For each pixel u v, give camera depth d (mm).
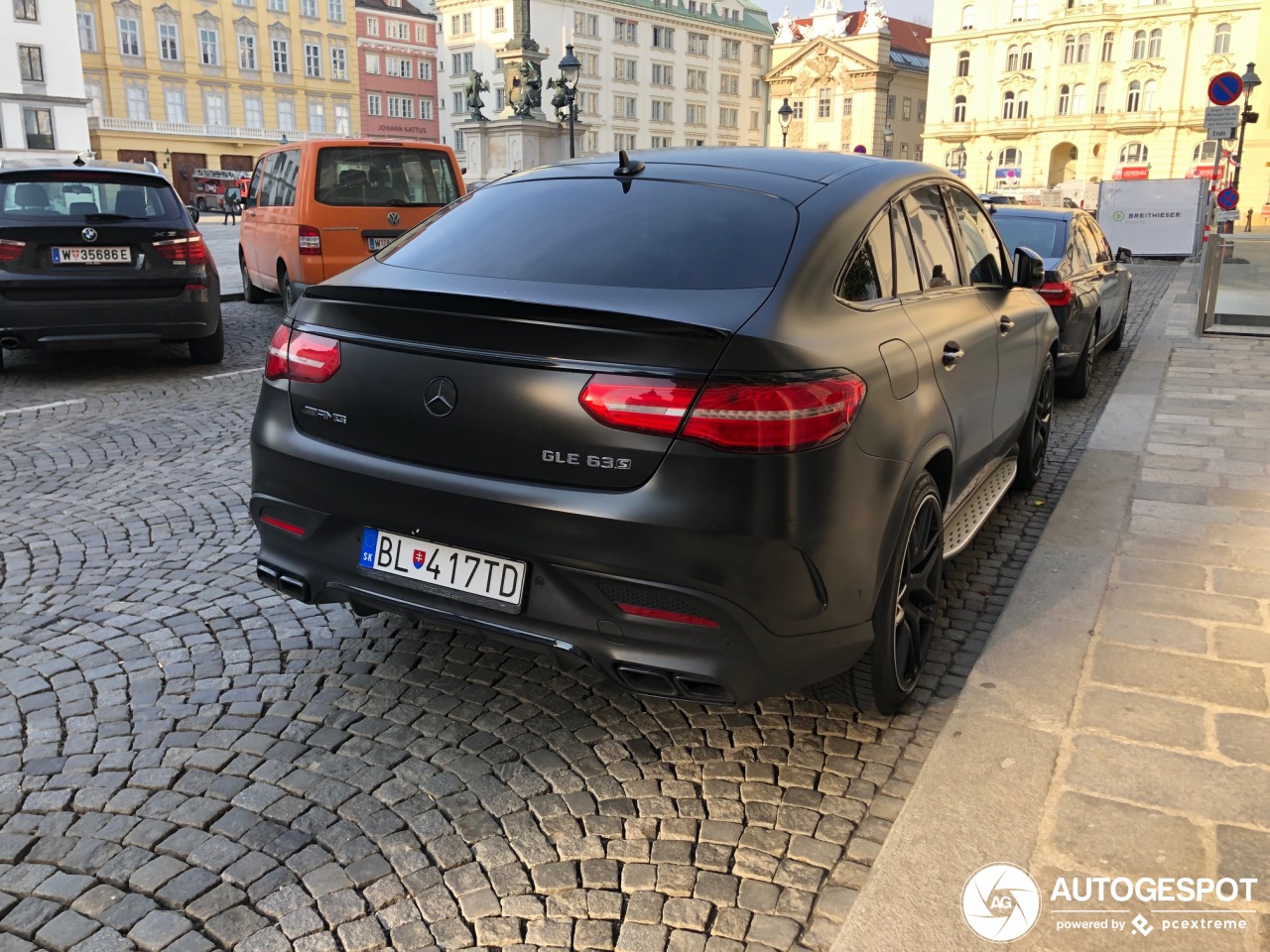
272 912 2285
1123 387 8148
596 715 3135
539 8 82750
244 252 13688
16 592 4027
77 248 7840
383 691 3260
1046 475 5812
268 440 2955
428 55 89562
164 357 9516
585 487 2438
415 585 2713
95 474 5680
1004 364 4090
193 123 71250
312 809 2652
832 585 2553
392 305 2646
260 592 4027
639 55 89750
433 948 2186
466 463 2578
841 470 2500
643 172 3246
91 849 2484
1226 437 6414
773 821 2621
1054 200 57281
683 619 2434
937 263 3557
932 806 2631
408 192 10930
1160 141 71000
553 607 2529
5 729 3020
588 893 2350
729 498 2342
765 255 2730
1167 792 2684
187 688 3270
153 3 68312
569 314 2398
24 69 57469
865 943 2182
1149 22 69938
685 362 2350
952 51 78562
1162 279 20500
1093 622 3715
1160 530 4699
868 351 2701
